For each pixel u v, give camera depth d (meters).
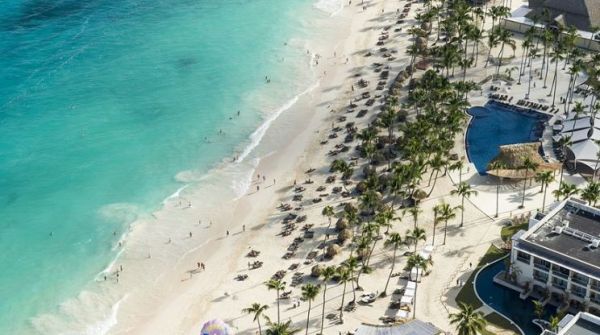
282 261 175.50
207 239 185.88
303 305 161.50
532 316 156.12
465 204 191.12
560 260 154.25
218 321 150.12
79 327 160.12
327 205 193.88
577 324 137.25
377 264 171.88
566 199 170.75
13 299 168.38
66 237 187.75
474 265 170.12
